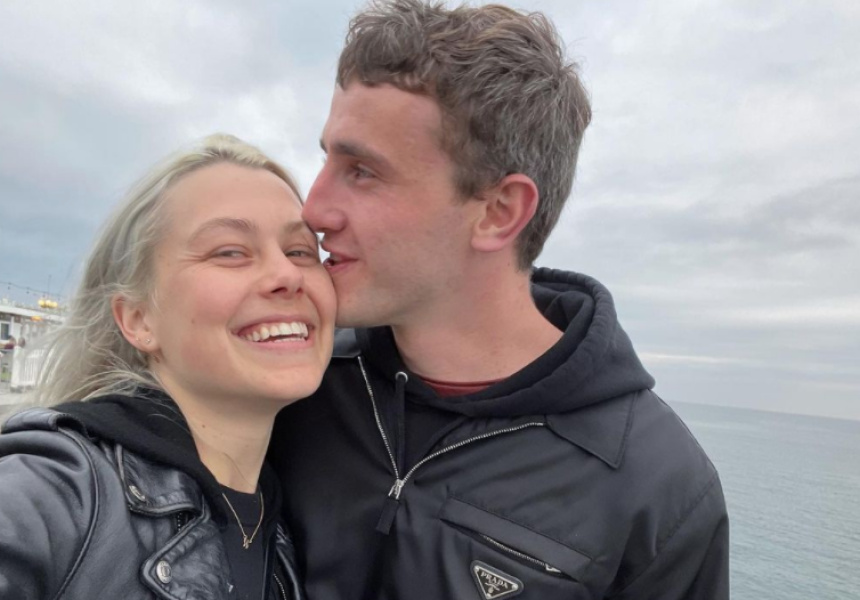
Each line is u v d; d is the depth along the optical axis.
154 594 0.34
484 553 0.45
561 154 0.51
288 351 0.43
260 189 0.45
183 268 0.42
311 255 0.48
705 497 0.49
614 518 0.46
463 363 0.51
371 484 0.49
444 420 0.50
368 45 0.45
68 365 0.48
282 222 0.45
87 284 0.48
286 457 0.53
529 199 0.48
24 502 0.31
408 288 0.47
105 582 0.32
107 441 0.37
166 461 0.38
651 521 0.47
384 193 0.45
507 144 0.46
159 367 0.45
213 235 0.42
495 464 0.47
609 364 0.51
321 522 0.49
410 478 0.48
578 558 0.45
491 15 0.48
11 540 0.30
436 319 0.50
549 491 0.47
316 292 0.46
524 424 0.48
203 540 0.38
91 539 0.33
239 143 0.48
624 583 0.48
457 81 0.44
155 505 0.36
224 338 0.42
